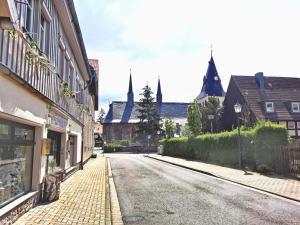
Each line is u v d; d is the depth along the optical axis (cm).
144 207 845
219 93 6856
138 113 7200
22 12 712
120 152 5450
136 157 3669
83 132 2044
